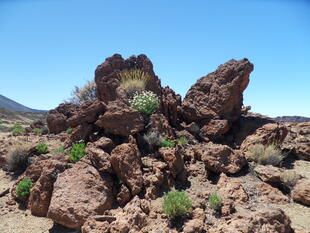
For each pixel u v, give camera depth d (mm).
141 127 12539
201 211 8602
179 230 7992
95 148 10711
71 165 10422
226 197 9703
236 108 16703
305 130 18250
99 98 16078
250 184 11070
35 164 11000
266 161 12969
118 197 9508
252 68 16547
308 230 8453
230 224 7609
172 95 17609
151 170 10727
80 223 8312
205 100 16828
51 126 20906
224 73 16734
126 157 10141
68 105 21984
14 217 9570
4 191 11352
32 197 9742
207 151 11867
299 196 10344
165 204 8680
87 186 9227
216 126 15484
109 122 12328
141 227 7945
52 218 8477
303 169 13492
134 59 17016
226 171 11531
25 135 21156
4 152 14242
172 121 16062
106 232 7664
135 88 15406
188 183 11000
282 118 40188
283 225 7816
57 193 8859
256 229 7391
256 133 14883
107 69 16391
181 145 13539
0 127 38438
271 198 10328
